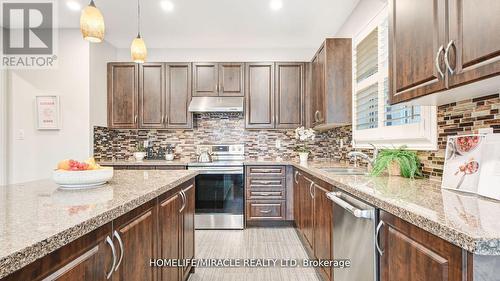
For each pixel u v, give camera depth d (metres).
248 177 3.97
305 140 4.40
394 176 1.99
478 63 1.00
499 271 0.73
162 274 1.73
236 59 4.58
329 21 3.55
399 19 1.55
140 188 1.56
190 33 3.93
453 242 0.77
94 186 1.62
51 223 0.87
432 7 1.25
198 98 4.26
